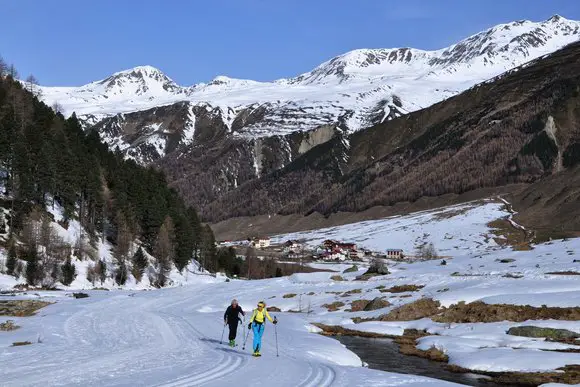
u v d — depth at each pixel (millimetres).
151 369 21344
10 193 106250
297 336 39281
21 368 21406
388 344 41156
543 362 31297
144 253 126250
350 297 67250
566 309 44594
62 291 86062
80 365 22203
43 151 108375
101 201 122000
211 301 73375
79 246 106625
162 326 40062
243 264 166000
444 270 90312
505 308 46812
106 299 71188
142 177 148750
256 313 26578
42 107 142000
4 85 136000
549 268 73000
